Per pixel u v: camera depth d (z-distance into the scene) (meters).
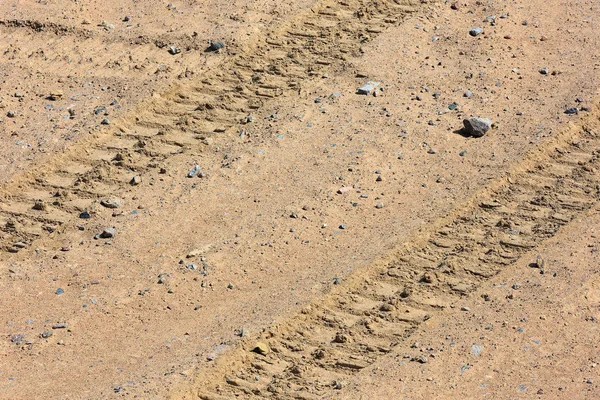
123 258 23.98
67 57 30.56
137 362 21.05
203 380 20.47
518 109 28.33
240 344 21.23
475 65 30.03
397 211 25.09
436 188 25.78
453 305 22.27
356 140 27.25
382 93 28.94
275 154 26.92
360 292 22.88
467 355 20.58
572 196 25.59
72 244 24.48
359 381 20.19
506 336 20.98
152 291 23.02
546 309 21.61
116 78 29.75
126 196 25.86
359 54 30.48
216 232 24.59
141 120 28.44
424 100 28.70
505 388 19.73
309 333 21.84
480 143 27.19
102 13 32.28
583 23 31.75
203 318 22.23
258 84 29.62
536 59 30.30
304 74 29.89
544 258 23.12
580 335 20.92
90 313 22.50
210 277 23.34
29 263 23.98
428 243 24.22
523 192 25.77
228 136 27.75
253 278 23.31
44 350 21.56
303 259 23.80
